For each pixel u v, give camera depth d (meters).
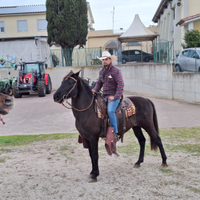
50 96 18.64
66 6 24.33
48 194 4.27
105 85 4.83
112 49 35.31
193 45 16.69
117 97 4.60
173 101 13.98
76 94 4.52
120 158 5.91
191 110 11.11
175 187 4.33
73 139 7.62
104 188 4.40
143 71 17.14
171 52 16.91
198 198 3.94
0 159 6.11
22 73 18.78
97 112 4.62
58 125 9.49
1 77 25.05
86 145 5.12
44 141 7.49
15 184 4.71
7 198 4.18
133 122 5.10
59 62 23.06
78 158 6.05
